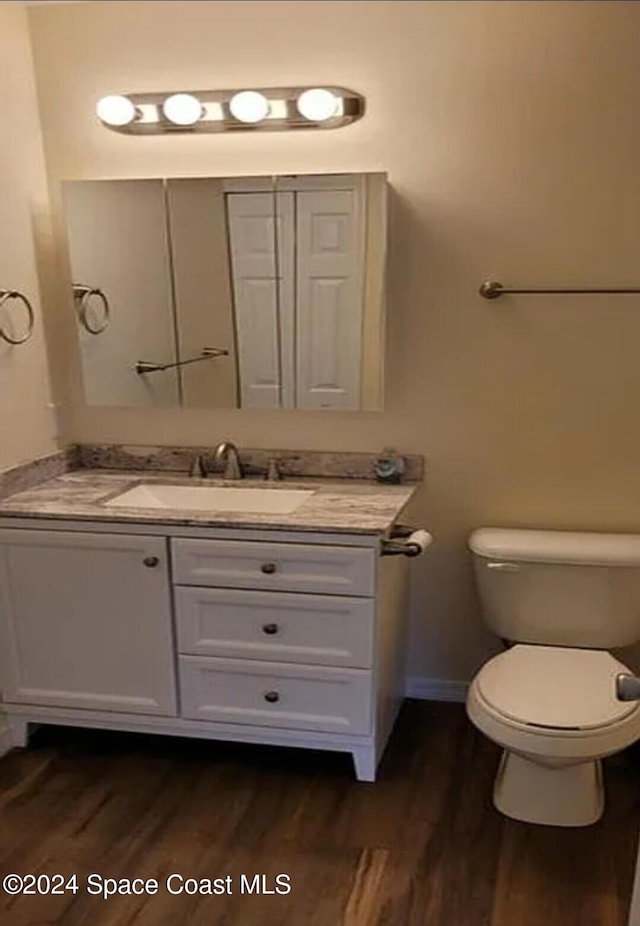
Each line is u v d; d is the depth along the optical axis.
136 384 2.69
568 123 2.27
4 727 2.47
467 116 2.32
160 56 2.44
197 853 2.02
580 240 2.34
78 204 2.58
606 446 2.46
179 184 2.50
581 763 1.95
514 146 2.32
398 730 2.57
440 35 2.28
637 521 2.49
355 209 2.41
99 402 2.72
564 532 2.50
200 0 2.38
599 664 2.18
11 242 2.43
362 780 2.31
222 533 2.18
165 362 2.65
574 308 2.39
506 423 2.51
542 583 2.34
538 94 2.27
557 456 2.50
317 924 1.79
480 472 2.56
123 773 2.37
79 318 2.68
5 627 2.41
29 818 2.16
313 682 2.23
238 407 2.64
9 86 2.39
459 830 2.09
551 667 2.16
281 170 2.45
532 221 2.36
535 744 1.91
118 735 2.57
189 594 2.24
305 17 2.34
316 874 1.94
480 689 2.07
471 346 2.47
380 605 2.18
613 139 2.26
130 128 2.47
